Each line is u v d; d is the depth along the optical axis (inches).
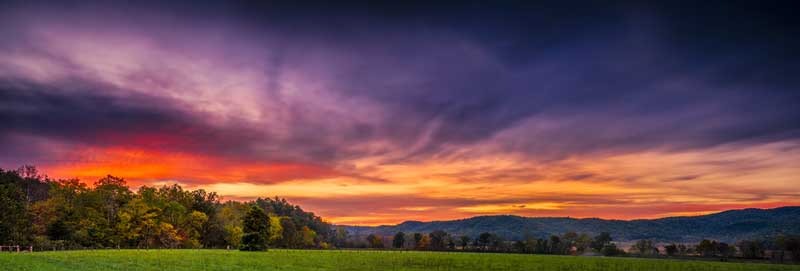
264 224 3885.3
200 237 5054.1
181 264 2095.2
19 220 3474.4
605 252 6058.1
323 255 3336.6
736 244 6269.7
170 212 4640.8
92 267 1801.2
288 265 2285.9
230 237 5098.4
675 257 5073.8
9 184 3912.4
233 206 6673.2
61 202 4035.4
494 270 2454.5
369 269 2186.3
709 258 4874.5
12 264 1804.9
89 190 4293.8
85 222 3880.4
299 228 7603.4
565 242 7465.6
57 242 3329.2
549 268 2736.2
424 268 2365.9
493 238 7765.8
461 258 3567.9
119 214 4003.4
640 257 4970.5
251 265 2212.1
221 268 1989.4
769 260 4591.5
